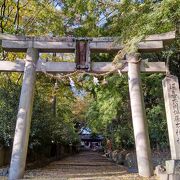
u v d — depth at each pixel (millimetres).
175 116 9539
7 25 15156
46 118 14922
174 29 9328
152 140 15227
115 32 11406
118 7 9984
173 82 9961
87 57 11016
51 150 22844
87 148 70938
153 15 6980
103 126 22859
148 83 14266
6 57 15688
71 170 13836
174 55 12445
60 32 14820
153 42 10844
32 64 10977
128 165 16453
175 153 9164
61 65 11102
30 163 15344
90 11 13125
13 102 13031
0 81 15016
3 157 13312
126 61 11180
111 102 15734
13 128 12656
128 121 18266
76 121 41719
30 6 15219
